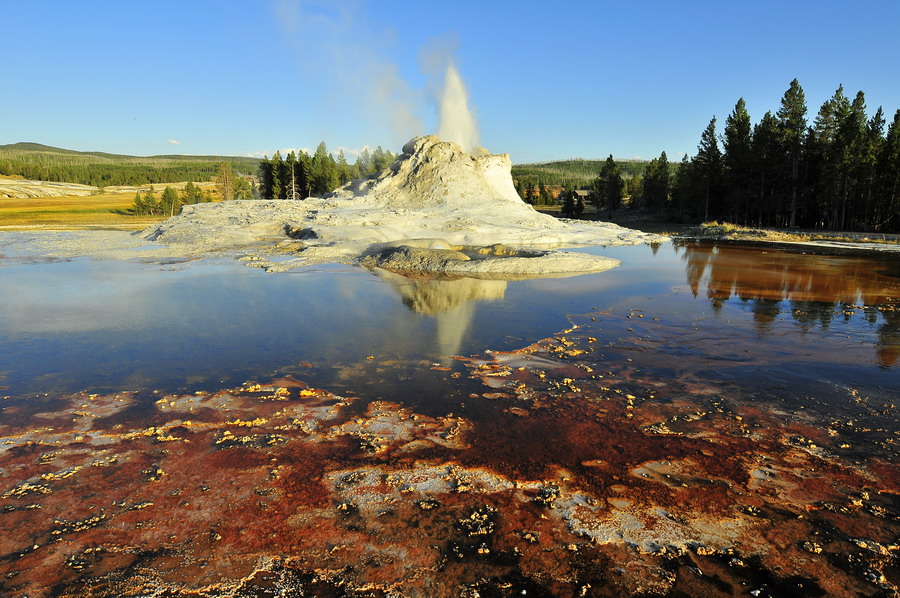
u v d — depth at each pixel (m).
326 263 22.75
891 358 10.23
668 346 11.06
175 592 4.15
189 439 6.85
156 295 16.02
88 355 10.37
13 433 7.02
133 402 8.09
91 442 6.77
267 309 14.29
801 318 13.48
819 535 4.89
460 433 7.03
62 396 8.31
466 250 26.50
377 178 42.25
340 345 11.05
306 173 68.62
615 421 7.42
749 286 18.08
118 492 5.58
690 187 65.12
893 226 43.41
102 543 4.75
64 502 5.39
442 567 4.46
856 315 13.82
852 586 4.24
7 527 4.96
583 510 5.29
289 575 4.36
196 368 9.63
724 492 5.62
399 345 11.05
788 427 7.23
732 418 7.52
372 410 7.79
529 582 4.29
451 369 9.59
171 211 74.94
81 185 129.75
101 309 14.19
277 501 5.42
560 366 9.79
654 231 47.25
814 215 50.66
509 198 40.06
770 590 4.20
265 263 22.05
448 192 36.97
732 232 40.38
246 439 6.85
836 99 47.91
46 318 13.22
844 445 6.69
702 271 21.67
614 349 10.84
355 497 5.50
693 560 4.55
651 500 5.47
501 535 4.88
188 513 5.20
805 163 50.38
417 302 15.27
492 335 11.83
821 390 8.59
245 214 34.31
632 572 4.40
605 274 20.83
